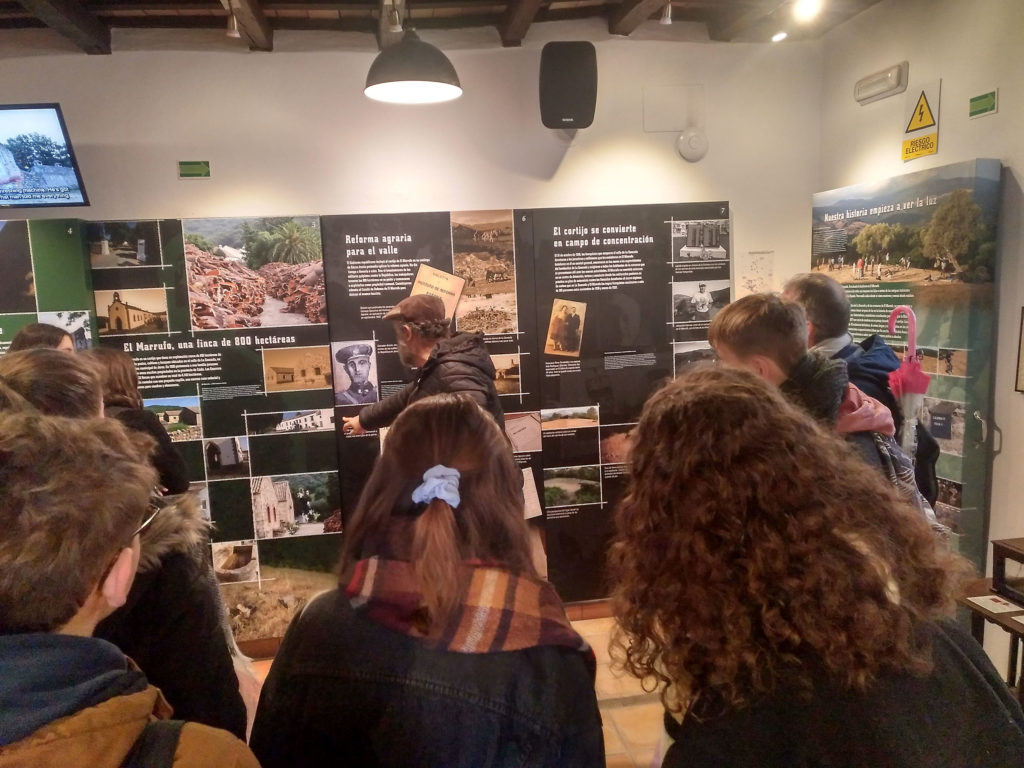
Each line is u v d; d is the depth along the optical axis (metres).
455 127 3.44
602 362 3.57
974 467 2.70
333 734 0.88
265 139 3.31
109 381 1.90
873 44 3.25
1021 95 2.52
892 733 0.68
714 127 3.61
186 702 1.11
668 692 0.81
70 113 3.19
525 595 0.92
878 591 0.72
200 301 3.28
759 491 0.74
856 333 3.25
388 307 3.40
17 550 0.62
